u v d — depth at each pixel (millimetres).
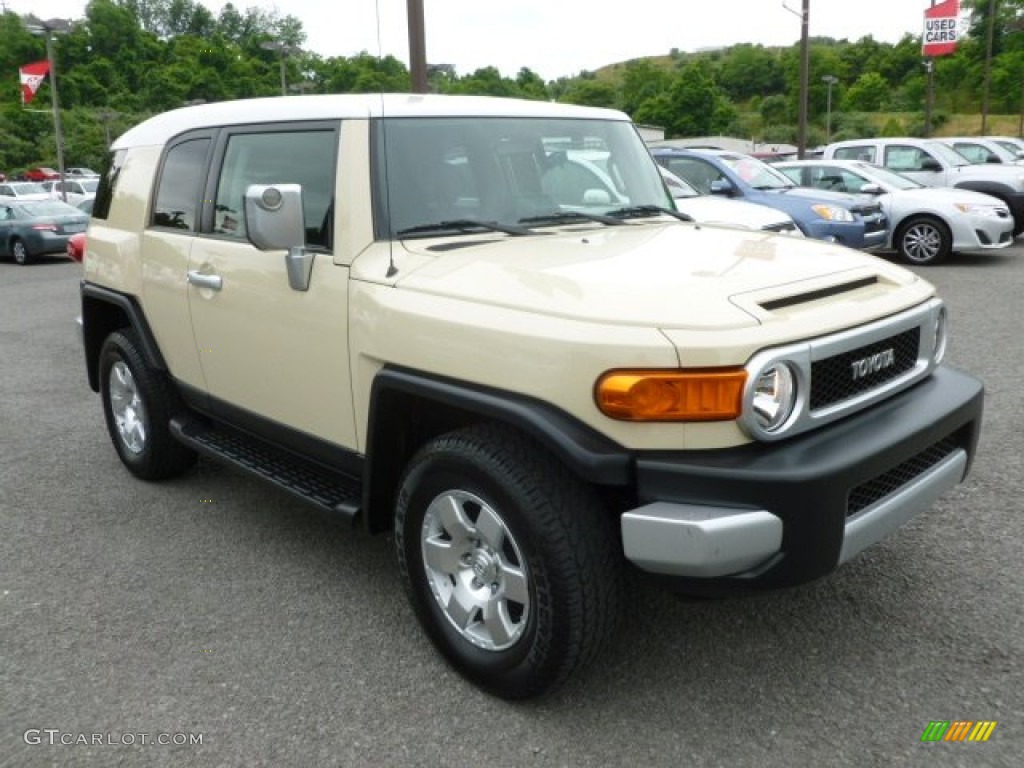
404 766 2764
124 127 77562
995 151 19656
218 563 4148
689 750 2787
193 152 4395
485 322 2867
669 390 2568
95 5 93625
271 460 4145
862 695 3020
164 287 4477
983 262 12812
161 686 3203
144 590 3906
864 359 2930
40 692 3184
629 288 2811
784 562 2605
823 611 3539
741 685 3100
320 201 3576
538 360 2723
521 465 2814
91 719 3029
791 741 2811
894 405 3066
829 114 73188
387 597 3799
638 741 2836
